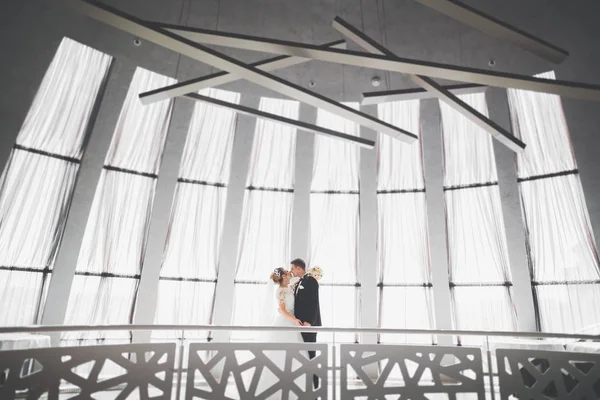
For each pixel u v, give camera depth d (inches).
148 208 313.4
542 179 305.7
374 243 327.0
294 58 147.3
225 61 125.0
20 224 266.2
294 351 158.9
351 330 162.6
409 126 343.9
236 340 313.7
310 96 144.6
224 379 151.4
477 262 318.3
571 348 244.4
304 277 196.7
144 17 276.7
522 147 171.3
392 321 324.2
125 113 312.0
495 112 315.3
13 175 264.8
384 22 289.7
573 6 263.9
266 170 341.4
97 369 133.4
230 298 314.8
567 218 294.0
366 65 129.2
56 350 127.1
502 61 296.8
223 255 318.0
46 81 276.5
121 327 141.2
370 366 307.1
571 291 285.9
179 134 314.7
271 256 330.6
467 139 332.8
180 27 122.0
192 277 318.0
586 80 275.7
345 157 346.6
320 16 288.7
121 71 289.6
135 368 140.0
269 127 346.9
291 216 336.8
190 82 157.6
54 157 279.7
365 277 323.0
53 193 279.1
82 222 283.3
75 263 279.9
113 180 305.6
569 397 154.6
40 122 274.5
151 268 303.4
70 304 284.2
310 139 334.6
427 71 129.2
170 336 306.2
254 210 335.9
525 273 298.4
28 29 250.8
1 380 164.1
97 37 271.3
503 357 161.9
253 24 290.2
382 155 346.0
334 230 338.6
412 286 327.6
